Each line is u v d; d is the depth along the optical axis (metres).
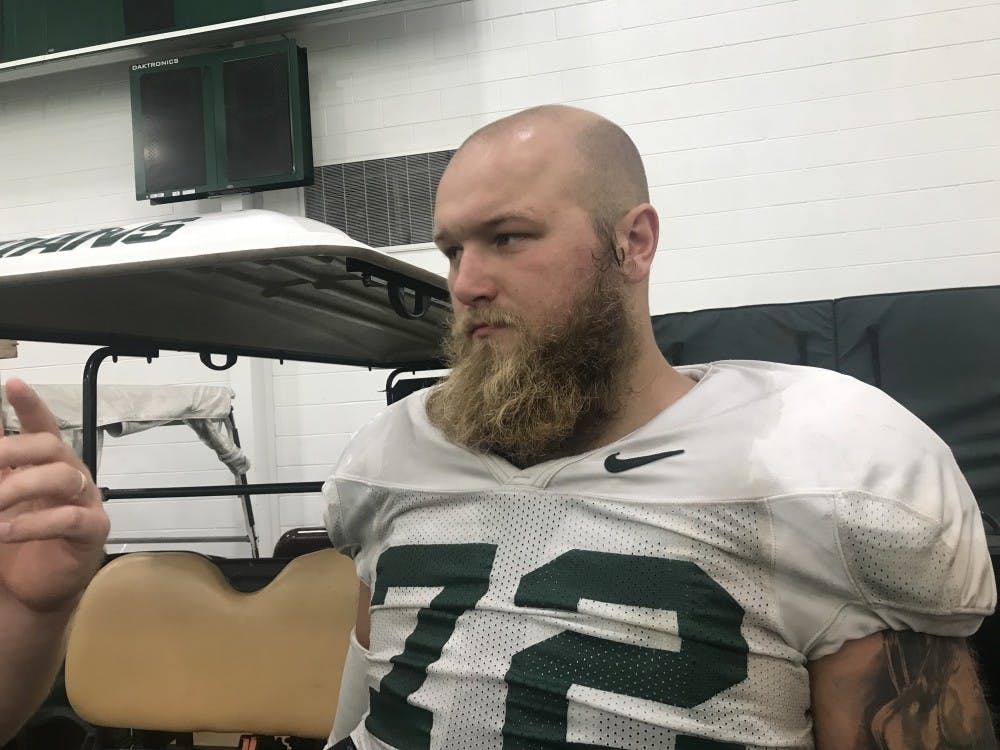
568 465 0.76
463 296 0.78
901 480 0.67
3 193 4.05
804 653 0.69
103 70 3.91
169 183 3.65
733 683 0.66
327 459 3.67
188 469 3.82
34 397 0.64
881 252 3.06
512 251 0.76
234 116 3.57
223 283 1.04
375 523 0.89
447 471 0.83
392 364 2.01
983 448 2.55
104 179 3.93
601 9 3.35
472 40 3.51
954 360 2.62
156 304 1.12
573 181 0.76
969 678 0.69
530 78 3.44
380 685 0.80
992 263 2.96
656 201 3.29
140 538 3.61
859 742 0.67
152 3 3.54
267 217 0.86
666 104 3.28
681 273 3.27
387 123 3.61
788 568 0.67
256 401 3.68
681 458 0.72
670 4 3.27
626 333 0.78
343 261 0.94
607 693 0.67
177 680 1.31
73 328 1.26
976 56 2.96
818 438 0.70
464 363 0.80
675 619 0.67
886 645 0.67
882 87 3.05
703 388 0.79
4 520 0.65
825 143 3.12
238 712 1.29
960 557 0.67
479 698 0.71
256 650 1.29
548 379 0.75
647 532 0.70
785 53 3.15
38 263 0.85
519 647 0.71
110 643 1.34
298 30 3.69
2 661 0.75
